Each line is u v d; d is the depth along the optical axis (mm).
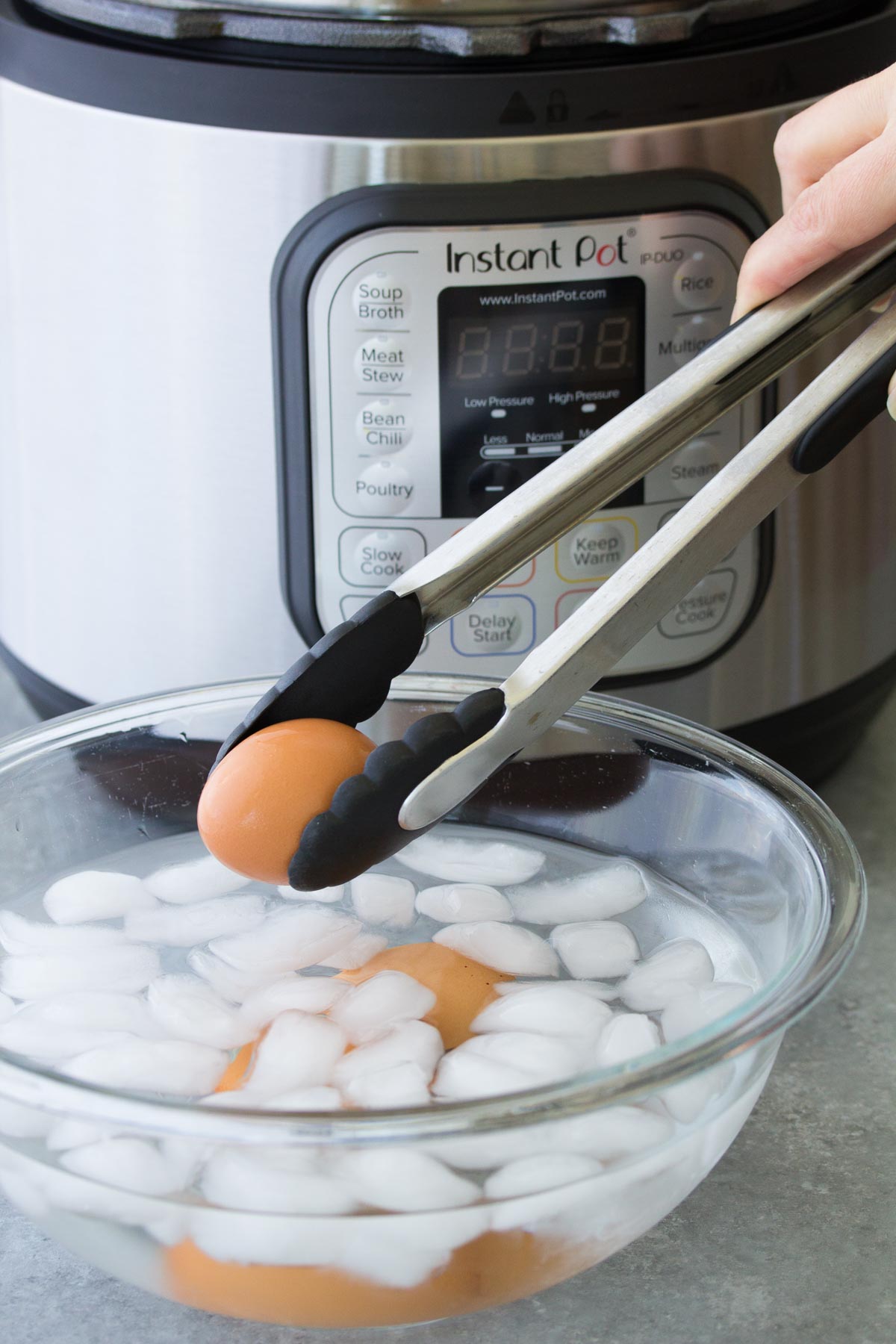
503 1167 770
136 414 960
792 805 868
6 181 968
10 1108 781
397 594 825
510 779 934
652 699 991
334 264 923
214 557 969
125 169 931
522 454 947
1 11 968
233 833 811
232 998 859
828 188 846
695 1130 797
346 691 831
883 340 840
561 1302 852
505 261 922
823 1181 894
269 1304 788
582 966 869
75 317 960
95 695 1016
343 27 915
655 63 913
